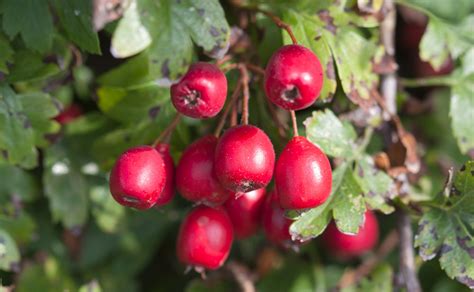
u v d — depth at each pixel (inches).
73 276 10.6
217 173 7.6
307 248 10.8
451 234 8.4
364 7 8.2
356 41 8.5
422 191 10.4
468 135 9.6
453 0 10.1
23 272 10.0
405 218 9.1
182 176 7.9
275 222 8.3
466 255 8.3
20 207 9.8
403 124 10.8
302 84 7.3
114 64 9.8
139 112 9.1
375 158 8.8
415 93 10.8
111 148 9.2
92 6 7.6
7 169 9.8
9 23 8.2
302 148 7.6
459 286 10.7
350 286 10.4
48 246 10.4
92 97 9.8
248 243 10.8
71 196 9.9
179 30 7.7
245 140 7.5
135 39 7.6
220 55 7.7
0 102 8.6
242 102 8.7
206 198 7.9
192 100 7.6
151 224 10.8
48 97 8.9
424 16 10.2
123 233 10.8
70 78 9.2
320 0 8.3
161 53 7.6
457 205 8.4
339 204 8.2
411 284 9.0
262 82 8.6
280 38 8.6
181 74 7.6
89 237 10.6
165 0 7.7
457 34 9.6
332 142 8.6
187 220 8.3
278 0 8.5
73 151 10.0
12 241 9.4
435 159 10.8
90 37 7.9
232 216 8.5
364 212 8.2
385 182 8.7
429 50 9.5
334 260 10.9
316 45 8.2
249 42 8.6
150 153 7.7
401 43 10.5
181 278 11.1
